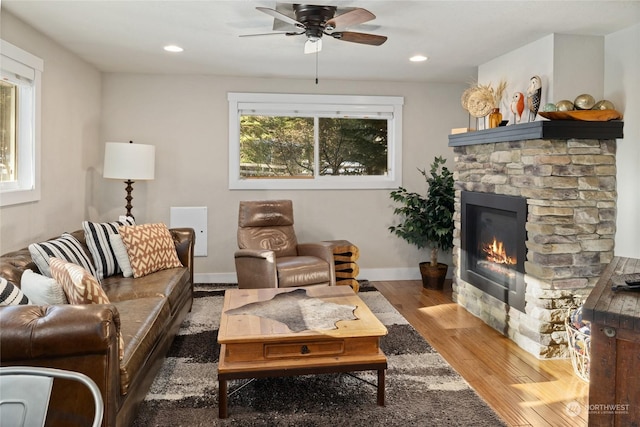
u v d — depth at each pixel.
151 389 2.58
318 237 5.31
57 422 1.72
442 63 4.36
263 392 2.55
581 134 3.07
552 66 3.37
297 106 5.17
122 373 1.90
